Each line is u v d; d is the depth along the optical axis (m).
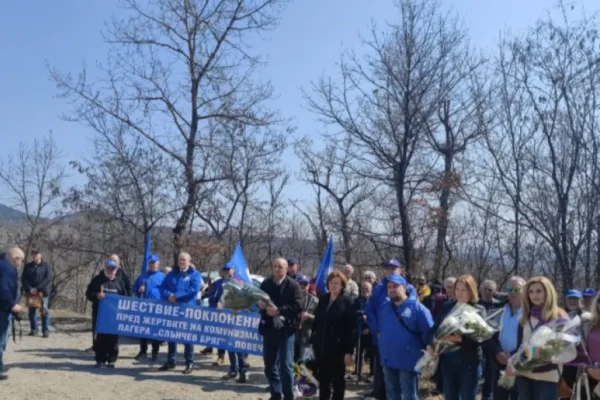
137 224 23.86
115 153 23.52
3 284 9.06
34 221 28.89
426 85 21.12
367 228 26.95
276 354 8.45
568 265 16.08
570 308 8.89
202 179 22.17
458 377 6.56
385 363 6.87
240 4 21.50
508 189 17.17
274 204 31.30
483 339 6.16
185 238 21.09
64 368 10.59
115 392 9.00
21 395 8.49
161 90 21.53
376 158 22.83
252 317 10.40
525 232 19.30
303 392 8.27
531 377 5.68
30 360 11.23
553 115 16.14
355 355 11.23
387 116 21.94
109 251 24.66
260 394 9.32
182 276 10.98
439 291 11.41
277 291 8.45
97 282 11.15
